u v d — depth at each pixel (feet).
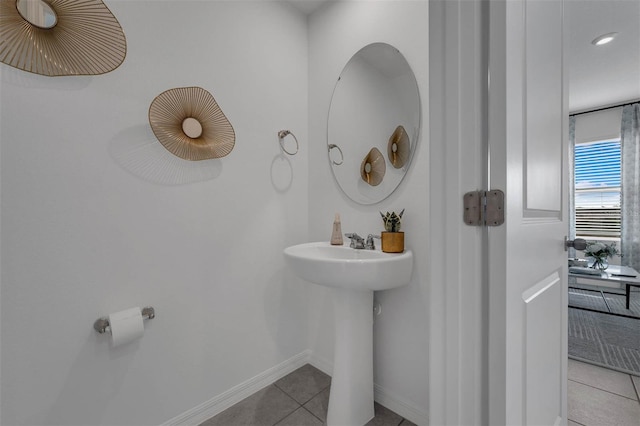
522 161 2.31
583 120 13.03
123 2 3.79
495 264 2.00
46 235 3.25
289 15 5.90
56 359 3.31
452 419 2.17
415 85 4.47
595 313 8.79
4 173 3.03
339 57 5.60
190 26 4.44
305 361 6.14
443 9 2.20
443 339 2.22
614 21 6.98
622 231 12.09
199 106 4.49
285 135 5.72
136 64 3.91
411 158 4.53
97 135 3.59
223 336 4.83
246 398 5.06
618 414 4.49
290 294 5.87
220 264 4.81
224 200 4.87
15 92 3.07
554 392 3.16
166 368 4.18
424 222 4.38
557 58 3.33
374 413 4.67
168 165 4.22
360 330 4.37
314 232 6.10
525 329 2.33
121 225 3.78
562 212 3.53
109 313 3.68
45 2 3.20
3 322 3.01
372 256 4.47
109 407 3.67
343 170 5.51
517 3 2.23
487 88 2.05
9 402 3.04
